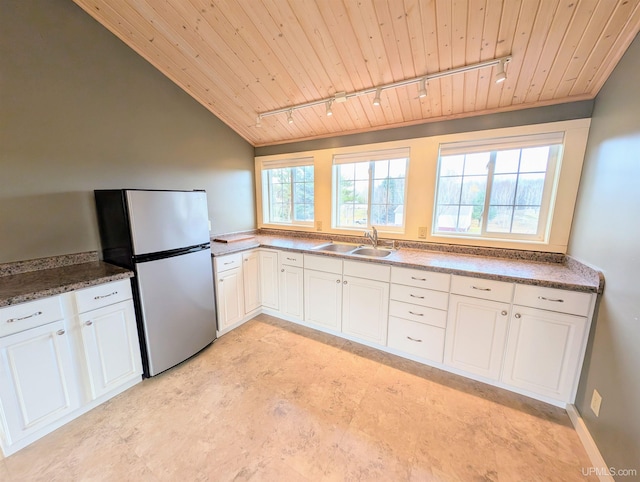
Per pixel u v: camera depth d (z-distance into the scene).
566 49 1.61
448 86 2.09
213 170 3.19
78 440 1.55
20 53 1.77
